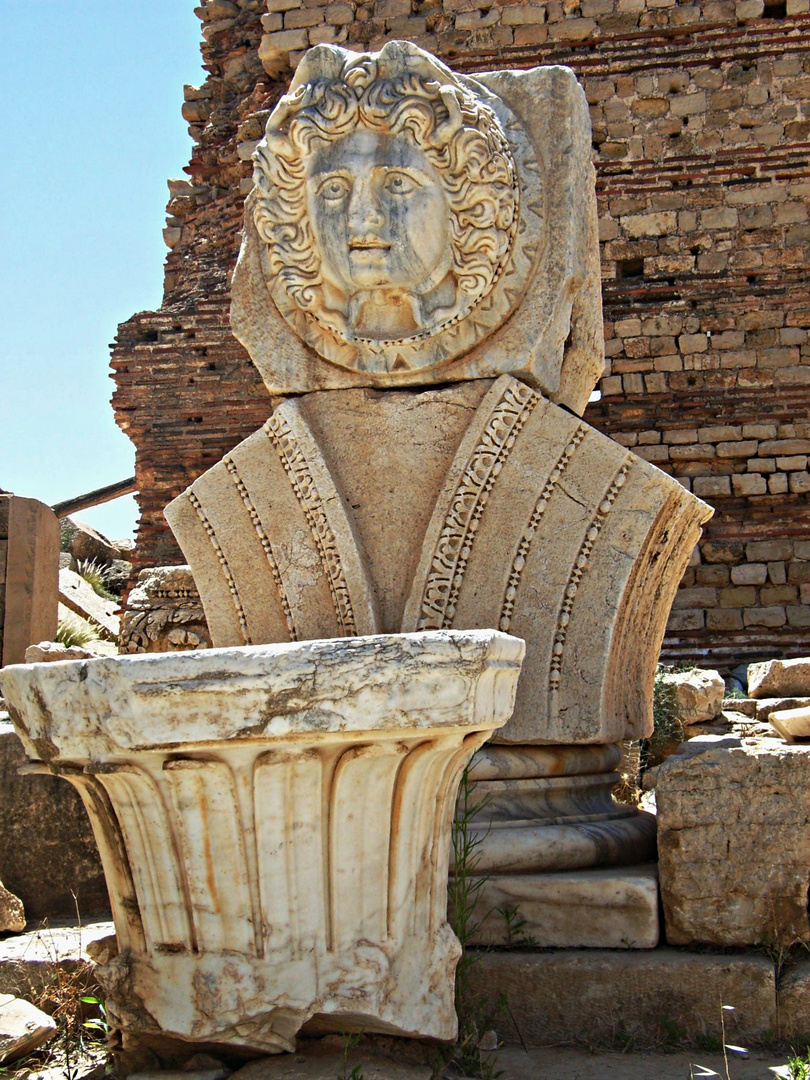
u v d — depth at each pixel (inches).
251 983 103.0
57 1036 123.0
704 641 393.7
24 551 345.7
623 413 412.2
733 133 420.8
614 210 423.8
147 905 106.9
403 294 156.5
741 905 126.3
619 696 152.6
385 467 158.1
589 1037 123.1
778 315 408.5
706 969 122.4
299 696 96.2
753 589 394.6
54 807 154.1
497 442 151.3
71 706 99.7
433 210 153.6
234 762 99.6
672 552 154.8
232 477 164.4
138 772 101.6
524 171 155.9
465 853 127.2
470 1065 113.7
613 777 155.5
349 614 154.9
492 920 130.5
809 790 126.2
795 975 122.0
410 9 445.7
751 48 422.3
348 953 104.7
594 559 147.3
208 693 95.9
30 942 136.3
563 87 157.9
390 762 103.3
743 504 402.0
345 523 156.3
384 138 154.9
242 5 494.6
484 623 149.3
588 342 164.6
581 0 432.5
